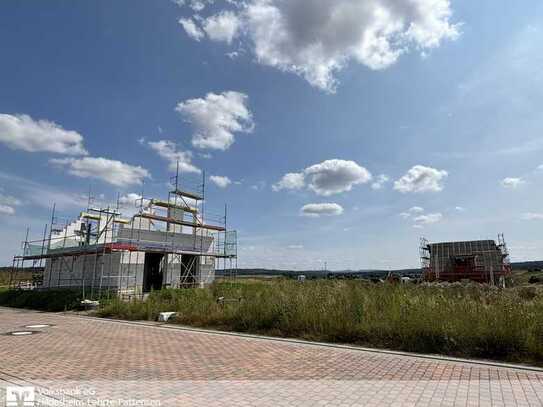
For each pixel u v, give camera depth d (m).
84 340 10.84
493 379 6.50
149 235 28.88
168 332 12.44
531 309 9.17
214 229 33.78
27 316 18.22
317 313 11.69
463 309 9.84
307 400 5.46
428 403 5.29
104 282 26.44
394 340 9.64
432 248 37.53
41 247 31.88
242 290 20.41
